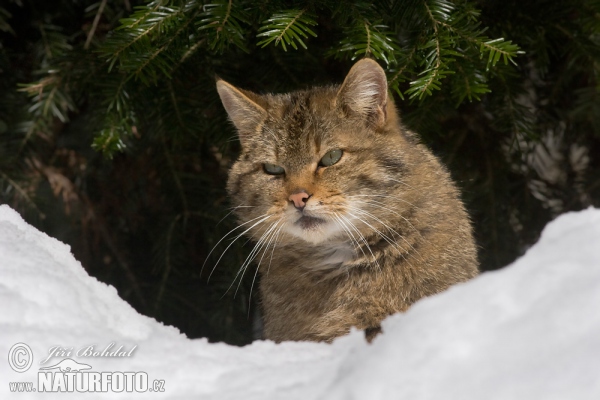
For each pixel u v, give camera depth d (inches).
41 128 307.1
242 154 249.0
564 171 349.1
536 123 315.6
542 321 118.3
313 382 131.2
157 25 240.2
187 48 266.5
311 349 155.9
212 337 334.3
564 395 107.8
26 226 187.3
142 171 334.6
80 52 291.3
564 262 128.3
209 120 294.2
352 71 231.8
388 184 227.8
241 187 245.6
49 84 285.0
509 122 284.4
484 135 321.1
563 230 140.4
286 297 237.5
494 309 123.9
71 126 337.1
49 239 181.6
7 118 311.1
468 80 240.7
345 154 229.3
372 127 234.5
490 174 321.7
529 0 281.6
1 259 160.7
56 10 324.2
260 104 242.7
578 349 112.2
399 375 117.0
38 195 321.1
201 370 140.8
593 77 281.1
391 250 223.0
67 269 167.3
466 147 320.8
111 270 343.0
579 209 345.1
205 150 326.6
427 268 223.5
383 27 240.2
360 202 225.5
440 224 229.6
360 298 221.0
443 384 114.4
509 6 281.9
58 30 318.0
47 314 150.4
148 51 244.4
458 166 315.3
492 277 131.3
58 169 334.0
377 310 219.8
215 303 331.0
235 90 245.9
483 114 318.0
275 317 240.1
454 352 118.5
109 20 309.6
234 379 137.6
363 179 227.6
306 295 233.3
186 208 324.5
